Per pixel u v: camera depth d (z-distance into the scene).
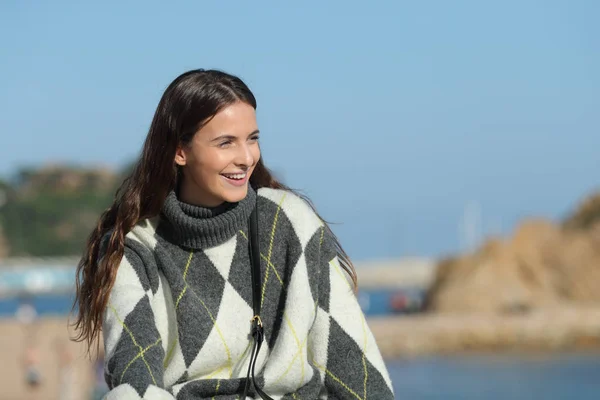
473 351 60.03
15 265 105.94
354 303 3.69
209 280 3.61
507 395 38.88
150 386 3.14
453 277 69.69
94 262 3.67
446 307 67.50
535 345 60.41
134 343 3.32
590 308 63.91
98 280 3.52
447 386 42.22
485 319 63.09
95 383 25.17
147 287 3.53
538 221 70.38
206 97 3.48
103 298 3.49
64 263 99.19
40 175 163.62
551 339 60.38
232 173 3.53
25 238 150.12
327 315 3.62
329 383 3.60
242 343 3.56
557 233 70.38
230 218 3.59
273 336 3.61
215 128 3.48
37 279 93.12
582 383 42.12
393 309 83.62
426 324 62.75
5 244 150.38
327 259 3.70
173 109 3.51
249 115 3.53
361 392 3.57
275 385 3.50
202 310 3.54
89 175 162.12
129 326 3.38
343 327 3.62
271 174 3.90
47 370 29.67
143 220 3.67
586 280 66.56
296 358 3.50
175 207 3.58
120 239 3.55
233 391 3.49
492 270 68.00
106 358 3.36
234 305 3.59
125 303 3.44
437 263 73.75
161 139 3.55
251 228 3.65
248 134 3.53
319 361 3.62
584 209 76.50
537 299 66.06
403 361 54.81
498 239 70.25
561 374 46.00
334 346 3.61
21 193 159.75
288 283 3.60
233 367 3.57
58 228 152.62
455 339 60.50
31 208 152.88
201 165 3.51
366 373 3.58
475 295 67.12
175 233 3.65
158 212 3.63
